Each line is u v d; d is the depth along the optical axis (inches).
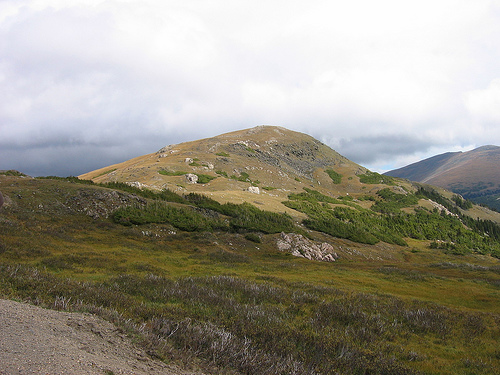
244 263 1221.1
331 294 759.1
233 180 4062.5
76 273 719.1
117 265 866.8
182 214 1713.8
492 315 692.1
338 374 324.8
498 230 4788.4
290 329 438.0
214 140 6373.0
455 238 3661.4
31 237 1007.6
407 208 4542.3
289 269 1161.4
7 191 1355.8
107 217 1455.5
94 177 5073.8
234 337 342.3
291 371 294.8
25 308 281.3
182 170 4232.3
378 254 2281.0
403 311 637.3
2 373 153.1
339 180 6072.8
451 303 826.2
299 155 6870.1
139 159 6117.1
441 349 479.8
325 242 2022.6
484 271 1466.5
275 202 3073.3
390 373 358.3
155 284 636.7
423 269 1518.2
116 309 394.6
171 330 327.9
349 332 490.6
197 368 251.9
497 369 405.4
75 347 214.7
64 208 1390.3
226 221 1867.6
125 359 223.8
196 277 797.9
